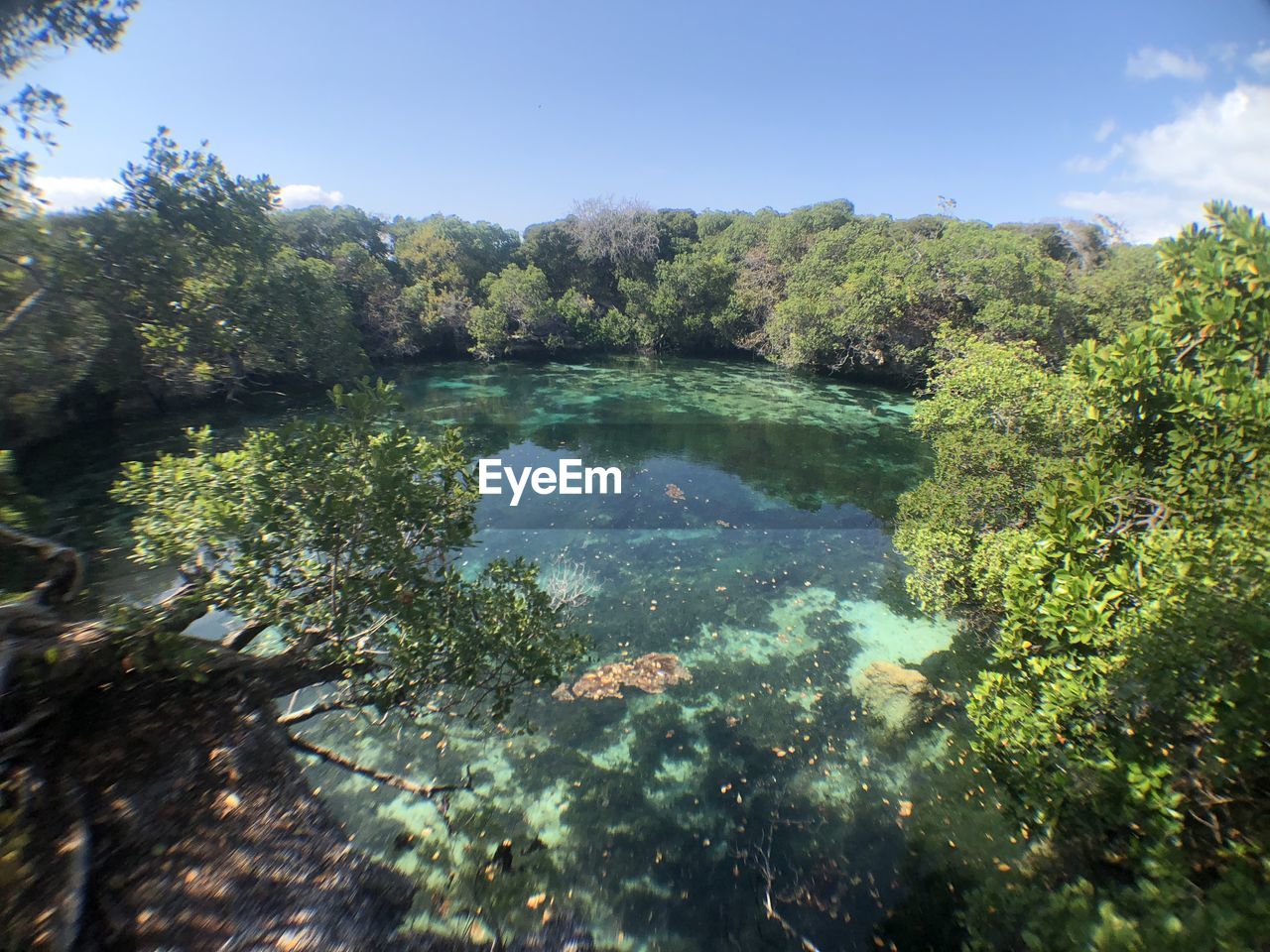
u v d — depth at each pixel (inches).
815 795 340.2
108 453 816.9
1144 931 126.3
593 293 2010.3
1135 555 203.2
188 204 561.9
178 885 165.8
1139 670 165.6
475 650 280.2
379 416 288.5
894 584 573.0
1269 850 137.0
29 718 180.1
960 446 503.2
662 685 428.8
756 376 1568.7
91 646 200.7
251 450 280.7
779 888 287.9
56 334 516.1
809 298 1441.9
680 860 302.0
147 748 198.5
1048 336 1069.8
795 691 426.0
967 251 1226.0
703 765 361.7
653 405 1289.4
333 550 257.4
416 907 250.5
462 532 286.7
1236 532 162.9
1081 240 1498.5
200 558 274.7
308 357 1098.1
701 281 1755.7
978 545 457.7
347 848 210.8
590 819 324.2
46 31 301.0
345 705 272.4
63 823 167.3
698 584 568.7
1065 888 161.0
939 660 455.5
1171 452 214.2
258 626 255.4
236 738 214.7
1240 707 139.6
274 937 161.8
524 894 278.8
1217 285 197.2
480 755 364.8
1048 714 195.3
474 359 1754.4
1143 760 166.7
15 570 240.5
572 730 386.3
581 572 584.7
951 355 1182.3
